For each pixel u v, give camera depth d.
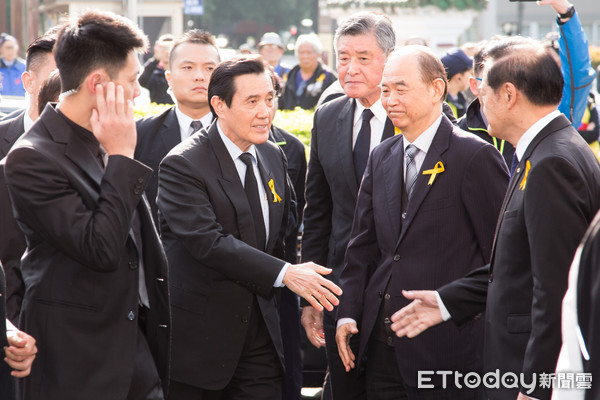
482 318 4.17
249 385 4.39
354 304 4.41
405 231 4.19
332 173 4.99
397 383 4.30
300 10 54.56
